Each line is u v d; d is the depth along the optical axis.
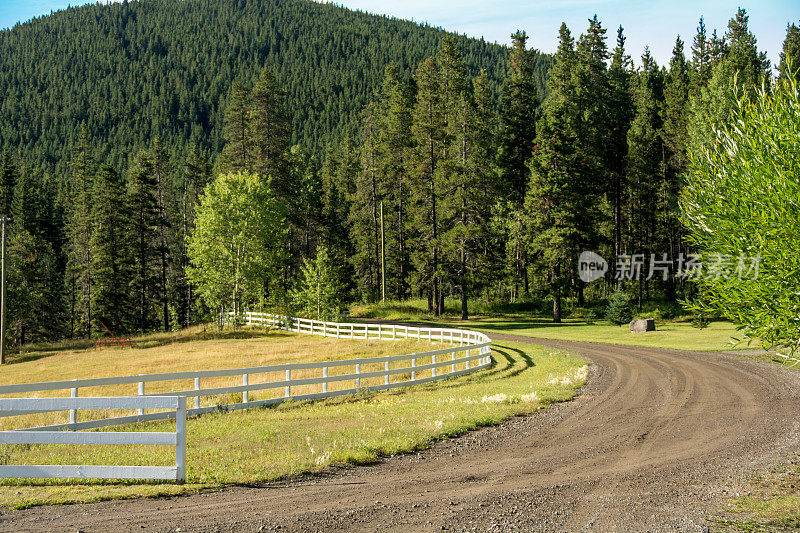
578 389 19.08
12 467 8.27
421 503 8.09
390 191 67.00
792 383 19.33
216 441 11.57
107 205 60.84
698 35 85.56
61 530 6.64
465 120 51.97
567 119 55.06
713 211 8.66
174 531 6.73
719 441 12.06
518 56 68.69
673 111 58.19
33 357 38.25
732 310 8.63
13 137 198.50
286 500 8.05
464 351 31.64
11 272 57.16
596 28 62.75
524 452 11.16
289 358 30.98
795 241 7.76
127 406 8.76
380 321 50.62
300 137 164.75
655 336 37.62
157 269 67.38
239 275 46.28
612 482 9.25
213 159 174.25
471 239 50.47
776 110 8.34
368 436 12.02
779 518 7.66
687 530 7.26
